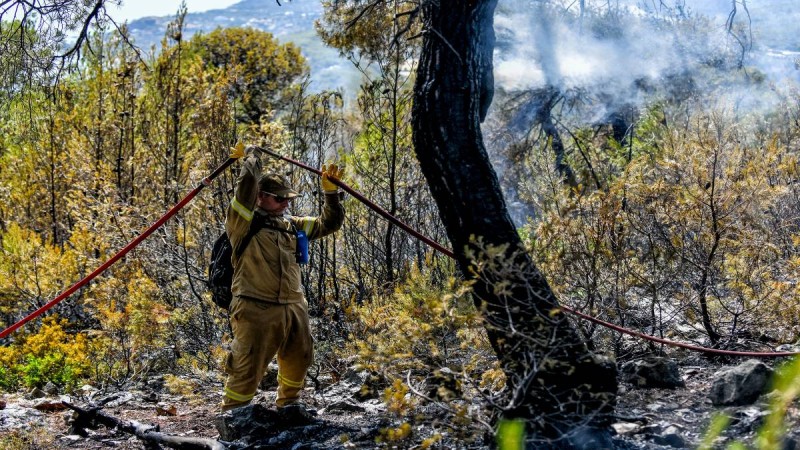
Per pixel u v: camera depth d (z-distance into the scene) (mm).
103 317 9078
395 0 6277
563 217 6719
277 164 9711
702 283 6840
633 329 6961
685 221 6996
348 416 6242
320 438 5695
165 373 8859
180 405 7449
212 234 9516
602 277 6836
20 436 6363
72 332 11250
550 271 6637
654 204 7055
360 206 9609
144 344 8570
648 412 5254
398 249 9484
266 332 6086
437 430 5242
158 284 9812
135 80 13258
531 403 4754
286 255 6172
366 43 8961
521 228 8969
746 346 6844
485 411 5234
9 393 8398
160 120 12656
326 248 9438
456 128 5203
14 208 15180
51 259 11562
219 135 9961
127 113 12547
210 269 6297
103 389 8453
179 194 11016
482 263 4668
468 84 5262
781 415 2764
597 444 4582
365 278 9398
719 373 5410
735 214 7055
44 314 11570
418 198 9469
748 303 6793
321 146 9797
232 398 6148
